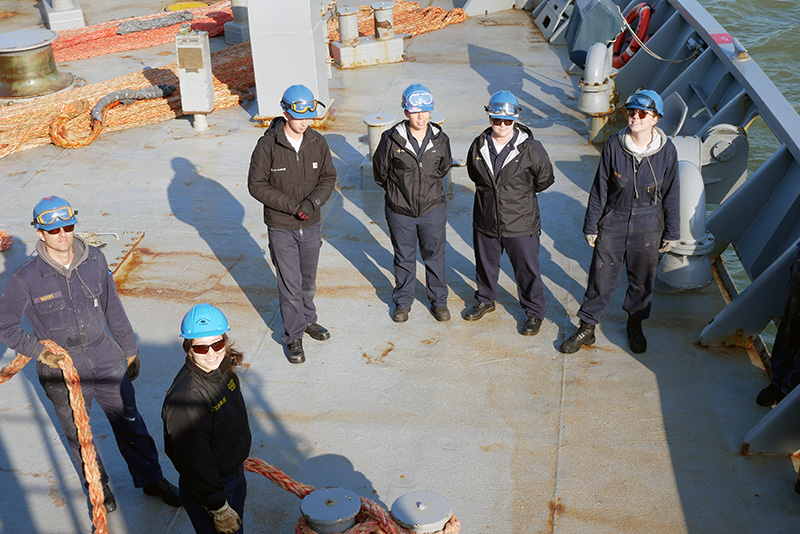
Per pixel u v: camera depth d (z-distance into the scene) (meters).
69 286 3.45
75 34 13.05
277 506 3.95
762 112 6.42
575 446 4.30
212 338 2.81
